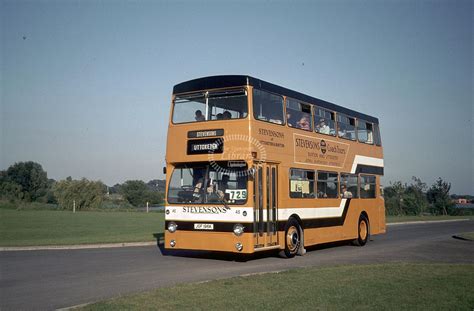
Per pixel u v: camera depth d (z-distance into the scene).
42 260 15.27
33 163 94.44
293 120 16.42
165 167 15.38
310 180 17.14
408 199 57.47
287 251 15.62
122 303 8.22
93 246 19.81
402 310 7.82
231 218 13.94
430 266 12.66
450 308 7.98
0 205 63.53
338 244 21.31
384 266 12.63
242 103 14.23
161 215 47.62
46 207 60.94
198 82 15.05
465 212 59.84
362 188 21.03
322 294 8.97
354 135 20.72
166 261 15.01
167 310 7.75
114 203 67.25
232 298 8.61
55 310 7.97
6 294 9.74
